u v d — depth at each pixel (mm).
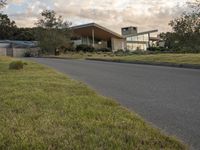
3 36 90688
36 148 3998
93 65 22609
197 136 5020
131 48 79562
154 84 11188
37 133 4598
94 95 8047
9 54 64000
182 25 38656
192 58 22672
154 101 7930
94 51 61344
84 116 5617
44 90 8602
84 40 73125
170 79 12688
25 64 18641
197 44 37312
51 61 29344
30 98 7297
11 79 11141
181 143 4449
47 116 5594
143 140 4332
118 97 8523
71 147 4035
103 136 4461
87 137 4410
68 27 56656
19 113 5852
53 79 11383
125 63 25641
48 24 54625
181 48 40250
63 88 9078
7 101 6922
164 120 6004
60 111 6000
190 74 14602
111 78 13336
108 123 5141
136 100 8070
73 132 4656
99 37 77000
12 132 4641
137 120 5531
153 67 19938
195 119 6090
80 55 46562
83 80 12539
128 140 4328
